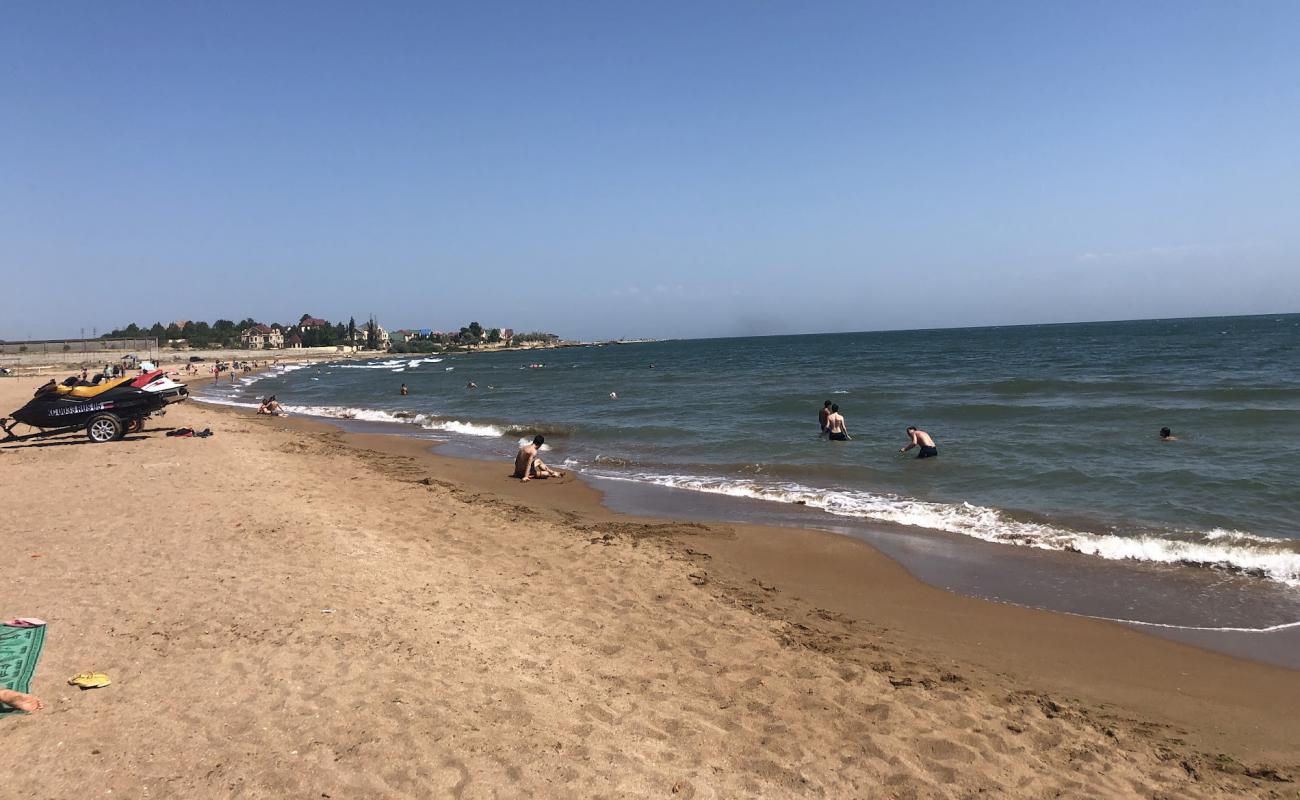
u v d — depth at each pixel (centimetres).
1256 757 474
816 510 1209
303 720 420
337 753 387
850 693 536
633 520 1147
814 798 394
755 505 1258
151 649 509
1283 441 1614
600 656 576
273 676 475
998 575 873
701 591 783
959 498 1249
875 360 7156
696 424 2328
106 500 1018
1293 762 468
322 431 2423
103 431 1695
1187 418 2012
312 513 995
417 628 585
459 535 960
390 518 1031
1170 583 832
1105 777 436
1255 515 1066
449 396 4075
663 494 1357
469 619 625
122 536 821
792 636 660
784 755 439
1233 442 1623
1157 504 1147
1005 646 667
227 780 355
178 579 671
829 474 1485
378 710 438
